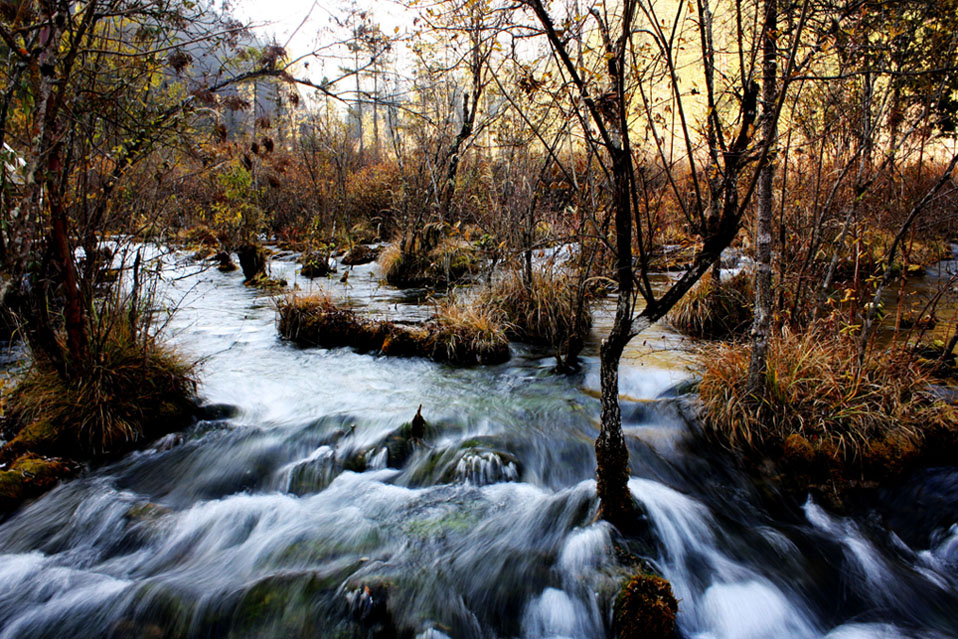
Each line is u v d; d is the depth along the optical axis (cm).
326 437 539
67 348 524
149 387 555
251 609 323
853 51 369
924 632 330
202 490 461
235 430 554
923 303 862
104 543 392
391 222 2025
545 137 725
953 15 421
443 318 822
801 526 416
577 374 713
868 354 527
